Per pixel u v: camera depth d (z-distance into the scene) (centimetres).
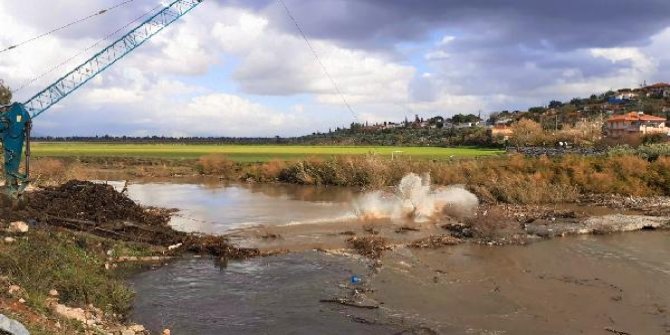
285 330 1473
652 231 2897
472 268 2139
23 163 5522
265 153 10006
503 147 10656
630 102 18962
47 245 1839
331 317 1579
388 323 1535
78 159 8431
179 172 7250
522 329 1509
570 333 1489
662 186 4406
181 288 1844
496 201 4062
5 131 2625
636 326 1548
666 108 16575
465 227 2864
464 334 1461
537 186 4200
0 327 982
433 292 1833
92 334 1246
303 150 10981
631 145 7269
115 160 8594
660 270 2127
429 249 2453
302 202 4281
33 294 1356
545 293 1838
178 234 2544
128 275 1973
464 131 14825
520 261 2252
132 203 3500
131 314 1570
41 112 4044
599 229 2858
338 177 5728
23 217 2405
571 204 3981
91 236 2255
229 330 1470
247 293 1800
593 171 4594
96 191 3456
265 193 5034
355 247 2488
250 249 2380
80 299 1507
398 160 5666
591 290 1875
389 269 2114
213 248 2358
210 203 4228
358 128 19038
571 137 9694
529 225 2961
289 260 2245
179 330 1460
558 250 2445
